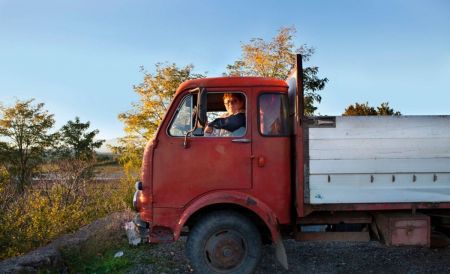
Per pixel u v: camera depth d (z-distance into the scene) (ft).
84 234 21.72
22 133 82.94
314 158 15.75
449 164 15.93
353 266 18.30
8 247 21.01
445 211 17.42
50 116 85.25
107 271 17.67
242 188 16.20
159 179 16.17
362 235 17.15
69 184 38.73
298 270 17.92
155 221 16.10
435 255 19.65
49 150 85.20
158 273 17.46
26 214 24.00
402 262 18.69
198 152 16.20
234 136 16.35
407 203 15.96
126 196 34.42
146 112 55.06
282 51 50.70
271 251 20.62
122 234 22.79
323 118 15.79
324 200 15.72
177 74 55.42
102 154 77.00
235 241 15.80
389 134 15.88
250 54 51.62
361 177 15.81
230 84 16.52
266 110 16.57
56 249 18.56
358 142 15.80
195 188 16.14
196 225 15.93
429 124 15.94
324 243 22.04
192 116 16.52
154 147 16.28
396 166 15.85
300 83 15.88
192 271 17.67
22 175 60.95
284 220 16.21
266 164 16.28
